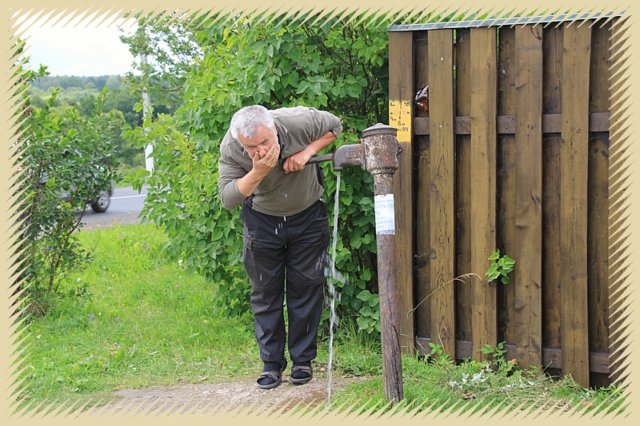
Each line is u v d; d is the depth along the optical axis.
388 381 4.29
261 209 4.78
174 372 5.46
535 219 4.90
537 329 4.96
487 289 5.08
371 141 4.22
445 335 5.25
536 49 4.80
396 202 5.30
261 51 5.56
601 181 4.77
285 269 5.05
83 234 12.15
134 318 7.04
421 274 5.37
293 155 4.54
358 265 5.95
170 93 13.43
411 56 5.18
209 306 7.20
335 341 5.89
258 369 5.47
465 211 5.20
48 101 7.06
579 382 4.84
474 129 5.02
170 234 6.36
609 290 4.79
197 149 6.25
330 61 5.71
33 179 6.89
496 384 4.84
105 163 7.46
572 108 4.74
